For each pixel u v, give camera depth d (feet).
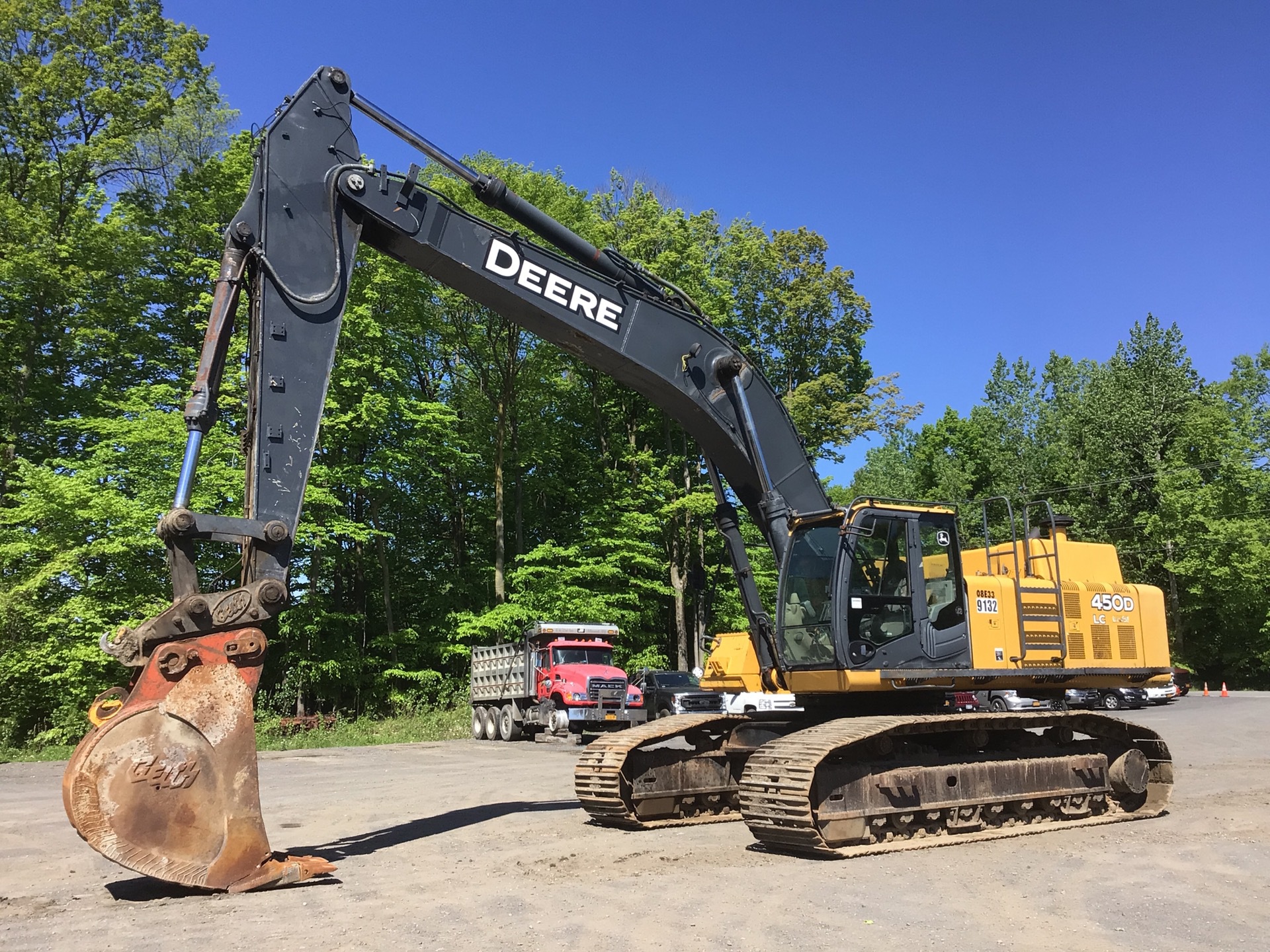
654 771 31.35
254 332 23.41
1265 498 136.77
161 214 89.76
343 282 24.34
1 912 19.08
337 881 21.47
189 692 19.88
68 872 23.81
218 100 94.32
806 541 29.71
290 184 24.11
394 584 105.19
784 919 18.11
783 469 30.17
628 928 17.40
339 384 84.89
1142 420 144.97
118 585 72.18
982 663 30.96
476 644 94.73
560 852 25.52
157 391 77.25
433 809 34.60
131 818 19.02
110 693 20.35
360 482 86.02
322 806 35.24
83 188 83.25
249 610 20.62
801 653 29.48
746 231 121.60
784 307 116.88
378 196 24.99
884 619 28.99
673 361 28.58
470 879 21.89
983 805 28.71
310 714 87.40
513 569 105.19
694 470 111.96
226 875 19.97
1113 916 18.42
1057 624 33.17
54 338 83.56
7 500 79.15
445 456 94.63
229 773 20.16
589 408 112.37
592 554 101.30
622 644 104.17
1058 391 189.16
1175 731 65.82
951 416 191.11
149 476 74.13
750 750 32.63
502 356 99.40
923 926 17.67
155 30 85.56
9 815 34.76
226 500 76.48
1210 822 30.53
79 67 80.94
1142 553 142.20
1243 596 130.31
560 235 27.20
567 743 67.56
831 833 25.05
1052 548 35.58
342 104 25.22
